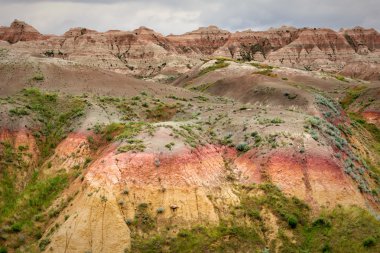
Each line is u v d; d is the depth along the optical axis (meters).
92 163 43.28
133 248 33.69
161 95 76.56
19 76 73.06
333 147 47.81
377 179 51.12
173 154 40.50
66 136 51.97
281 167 41.97
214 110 62.97
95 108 57.91
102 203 36.06
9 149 47.62
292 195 39.84
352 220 37.12
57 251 34.22
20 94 61.88
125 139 43.34
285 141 44.53
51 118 55.84
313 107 71.25
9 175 44.81
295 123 49.50
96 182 38.06
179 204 37.06
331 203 39.25
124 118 57.53
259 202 38.97
